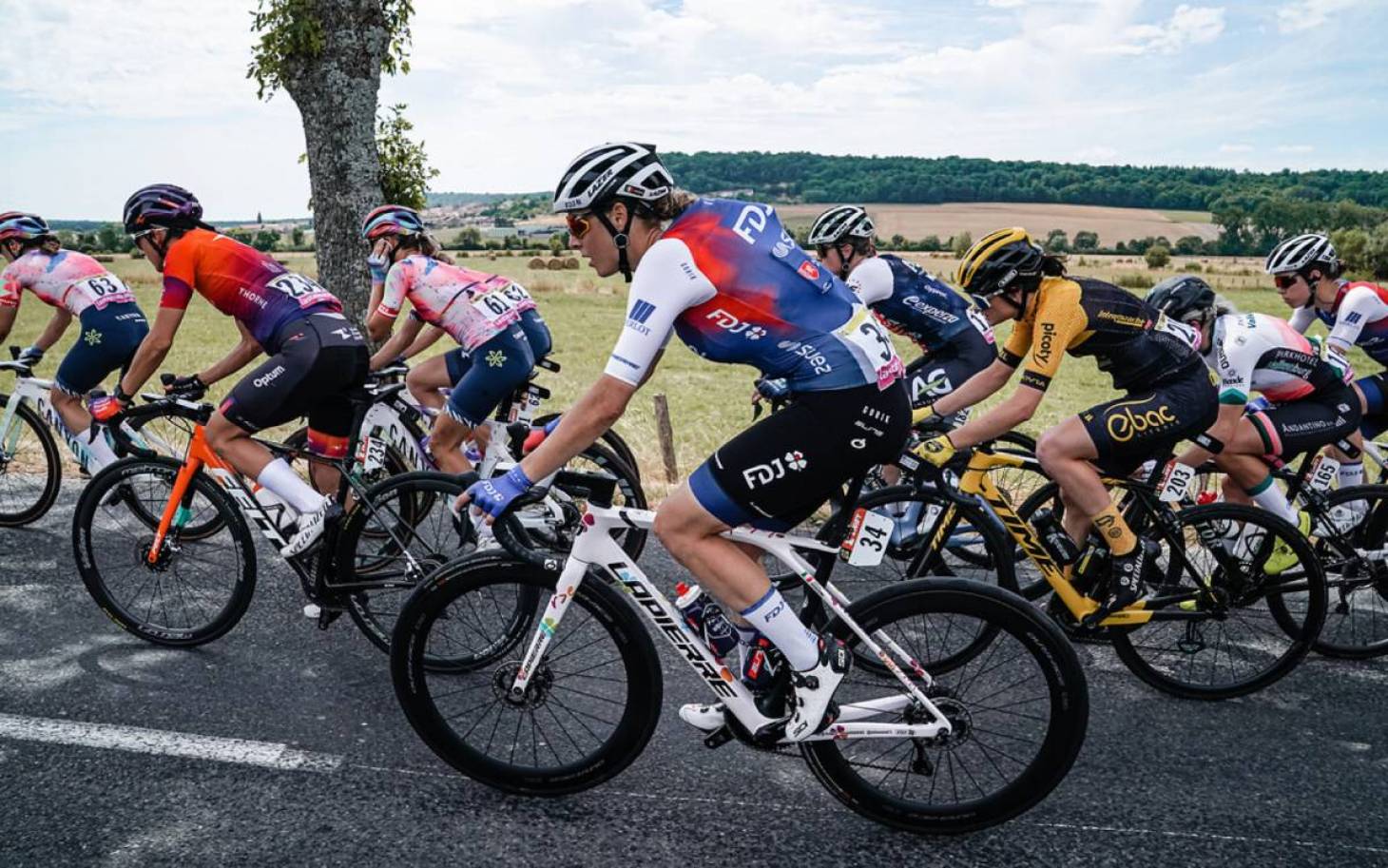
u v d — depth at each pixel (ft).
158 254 12.09
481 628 10.78
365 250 25.61
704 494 7.73
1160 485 11.38
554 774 8.82
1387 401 14.92
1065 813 8.92
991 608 8.21
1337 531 12.48
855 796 8.50
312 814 8.57
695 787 9.19
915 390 15.40
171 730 9.91
